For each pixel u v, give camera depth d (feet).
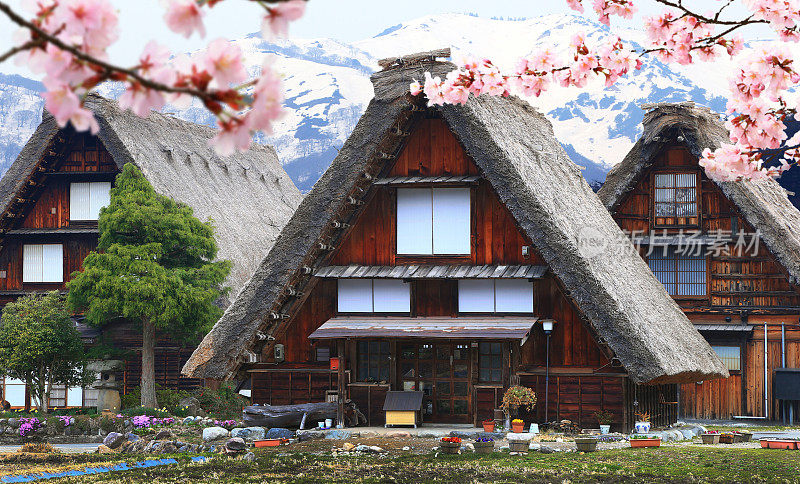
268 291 84.33
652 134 112.47
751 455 63.52
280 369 87.30
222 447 74.95
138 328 119.55
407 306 85.66
